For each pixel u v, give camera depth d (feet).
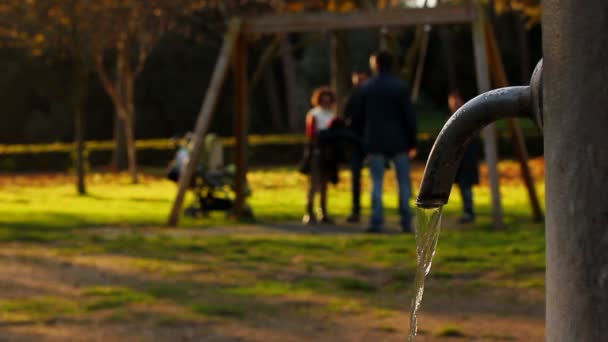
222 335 21.09
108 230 46.01
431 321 22.76
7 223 49.14
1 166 143.23
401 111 42.98
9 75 187.83
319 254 35.19
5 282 29.09
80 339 20.77
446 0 84.84
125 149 128.77
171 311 23.90
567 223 4.23
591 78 4.13
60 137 192.95
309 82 186.19
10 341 20.57
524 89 5.05
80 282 29.14
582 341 4.16
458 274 29.91
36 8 77.87
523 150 47.14
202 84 192.03
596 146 4.12
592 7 4.12
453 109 50.78
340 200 65.31
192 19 115.14
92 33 80.79
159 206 63.16
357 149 49.21
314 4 96.17
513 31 196.75
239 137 51.44
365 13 46.29
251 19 48.37
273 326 22.06
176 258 34.47
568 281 4.23
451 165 5.47
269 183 87.66
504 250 34.83
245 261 33.58
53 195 77.10
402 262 32.76
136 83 189.78
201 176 53.57
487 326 22.11
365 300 25.52
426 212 5.97
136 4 87.30
